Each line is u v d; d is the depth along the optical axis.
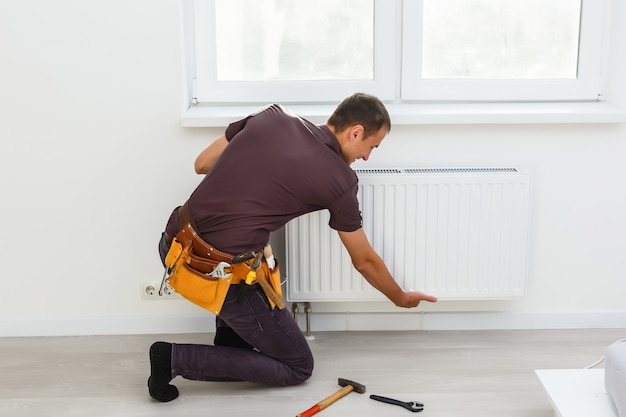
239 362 2.52
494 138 2.92
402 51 2.99
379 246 2.90
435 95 3.04
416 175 2.82
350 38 3.00
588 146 2.94
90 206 2.96
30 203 2.95
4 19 2.79
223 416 2.46
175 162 2.92
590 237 3.02
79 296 3.05
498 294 2.94
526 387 2.63
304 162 2.29
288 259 2.90
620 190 2.97
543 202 2.99
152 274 3.03
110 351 2.92
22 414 2.47
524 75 3.05
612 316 3.08
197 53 2.96
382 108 2.34
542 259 3.04
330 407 2.50
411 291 2.93
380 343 2.98
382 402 2.53
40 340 3.03
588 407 2.16
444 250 2.90
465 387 2.64
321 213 2.85
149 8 2.78
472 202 2.85
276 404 2.53
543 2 2.98
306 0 2.96
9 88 2.85
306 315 3.01
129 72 2.84
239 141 2.34
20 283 3.03
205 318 3.07
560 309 3.08
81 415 2.47
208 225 2.36
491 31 3.01
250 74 3.03
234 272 2.40
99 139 2.90
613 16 2.96
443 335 3.05
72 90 2.85
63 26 2.80
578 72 3.04
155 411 2.49
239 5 2.96
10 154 2.91
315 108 2.99
